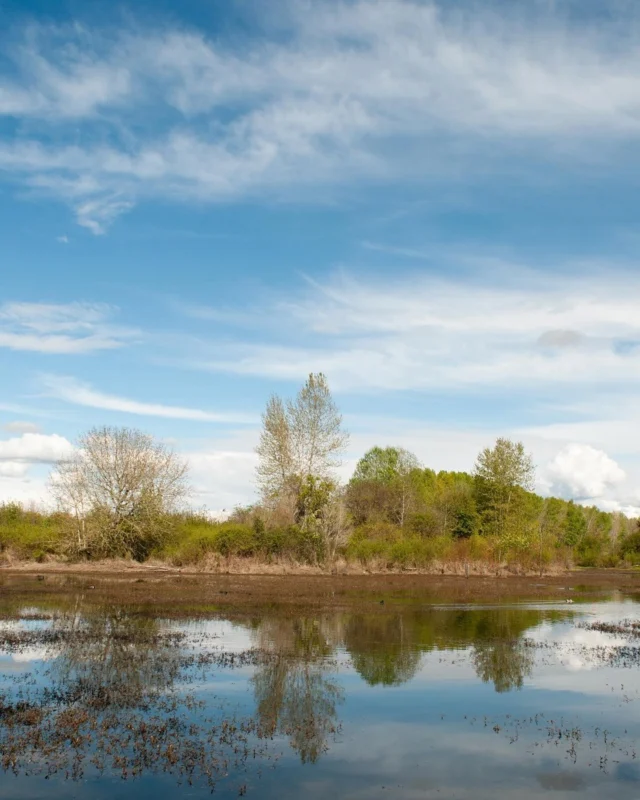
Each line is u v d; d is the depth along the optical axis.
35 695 16.22
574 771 12.49
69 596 35.28
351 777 11.97
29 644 22.34
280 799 10.98
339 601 36.12
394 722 15.07
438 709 16.14
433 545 57.94
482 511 74.12
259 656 21.28
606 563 86.38
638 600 42.56
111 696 16.27
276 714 15.34
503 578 55.66
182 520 57.28
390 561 55.50
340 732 14.31
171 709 15.43
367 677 19.02
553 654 22.86
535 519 80.50
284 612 31.36
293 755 12.91
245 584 42.72
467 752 13.34
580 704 16.78
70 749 12.81
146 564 52.50
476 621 30.22
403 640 24.77
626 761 13.01
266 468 59.78
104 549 53.03
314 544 53.31
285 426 60.44
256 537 52.75
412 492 81.44
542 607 36.53
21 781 11.38
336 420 61.53
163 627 26.47
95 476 53.34
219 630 26.12
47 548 53.25
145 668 19.27
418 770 12.38
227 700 16.28
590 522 135.75
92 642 22.88
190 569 50.25
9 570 48.47
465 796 11.34
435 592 42.69
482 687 18.23
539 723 15.20
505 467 72.38
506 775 12.25
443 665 20.77
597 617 32.97
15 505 61.03
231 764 12.36
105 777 11.62
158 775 11.76
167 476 55.19
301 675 18.98
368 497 80.88
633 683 18.94
